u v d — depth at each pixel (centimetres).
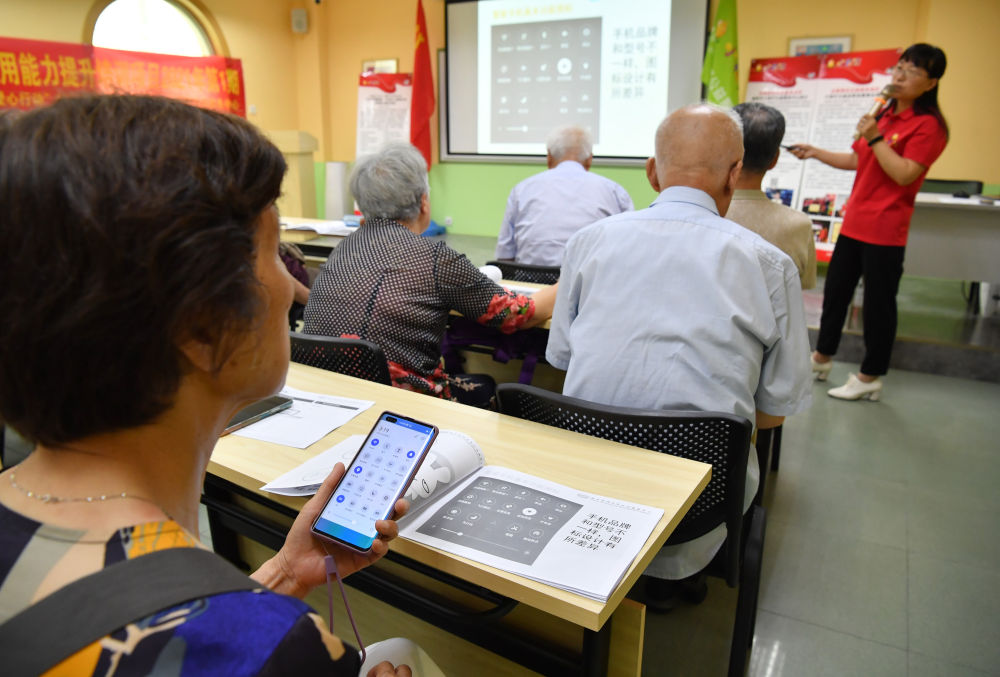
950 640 174
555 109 600
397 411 127
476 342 227
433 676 79
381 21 663
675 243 133
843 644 173
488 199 654
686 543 132
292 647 34
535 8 588
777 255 130
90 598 33
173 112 38
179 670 31
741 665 149
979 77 457
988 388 357
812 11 504
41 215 34
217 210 37
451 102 641
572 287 148
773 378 137
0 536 37
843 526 226
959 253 399
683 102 559
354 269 175
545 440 115
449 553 82
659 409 129
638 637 98
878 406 330
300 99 708
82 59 534
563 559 80
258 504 146
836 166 337
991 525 227
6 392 37
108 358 36
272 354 45
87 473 39
